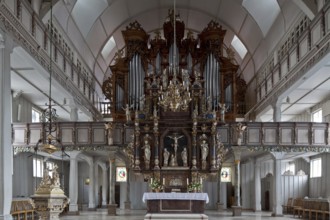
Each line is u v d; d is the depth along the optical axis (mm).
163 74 24172
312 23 19750
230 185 34969
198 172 23312
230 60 29203
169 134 23984
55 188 8008
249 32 30828
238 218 22609
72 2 23781
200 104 24500
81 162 39312
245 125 24266
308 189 32031
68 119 35906
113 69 29078
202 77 28609
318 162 30344
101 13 29109
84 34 28703
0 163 14875
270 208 32312
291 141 24062
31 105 29641
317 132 24062
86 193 38844
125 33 29594
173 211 19203
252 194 33781
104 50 35594
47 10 20484
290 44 23875
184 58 29422
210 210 31203
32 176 29625
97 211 29781
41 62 20094
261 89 30656
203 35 29656
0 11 15008
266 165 34688
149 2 32281
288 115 34000
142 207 32250
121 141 24484
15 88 25672
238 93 33656
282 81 24781
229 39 35438
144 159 23531
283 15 24656
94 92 33781
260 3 27219
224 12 31969
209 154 23547
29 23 18469
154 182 23047
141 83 29000
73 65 26672
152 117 23875
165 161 23562
